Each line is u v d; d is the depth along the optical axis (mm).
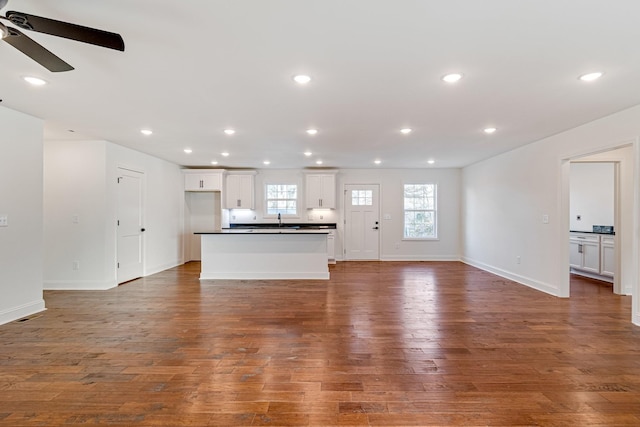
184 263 7668
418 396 2105
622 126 3500
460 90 2916
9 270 3510
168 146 5410
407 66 2441
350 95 3045
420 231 8125
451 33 1990
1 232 3424
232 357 2664
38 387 2207
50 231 4988
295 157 6461
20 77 2652
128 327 3357
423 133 4512
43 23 1473
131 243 5738
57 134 4586
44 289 4996
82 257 5000
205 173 7598
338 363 2557
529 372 2412
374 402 2043
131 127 4195
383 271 6609
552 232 4664
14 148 3535
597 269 5621
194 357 2662
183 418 1883
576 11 1761
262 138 4820
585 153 4027
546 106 3344
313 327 3355
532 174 5113
